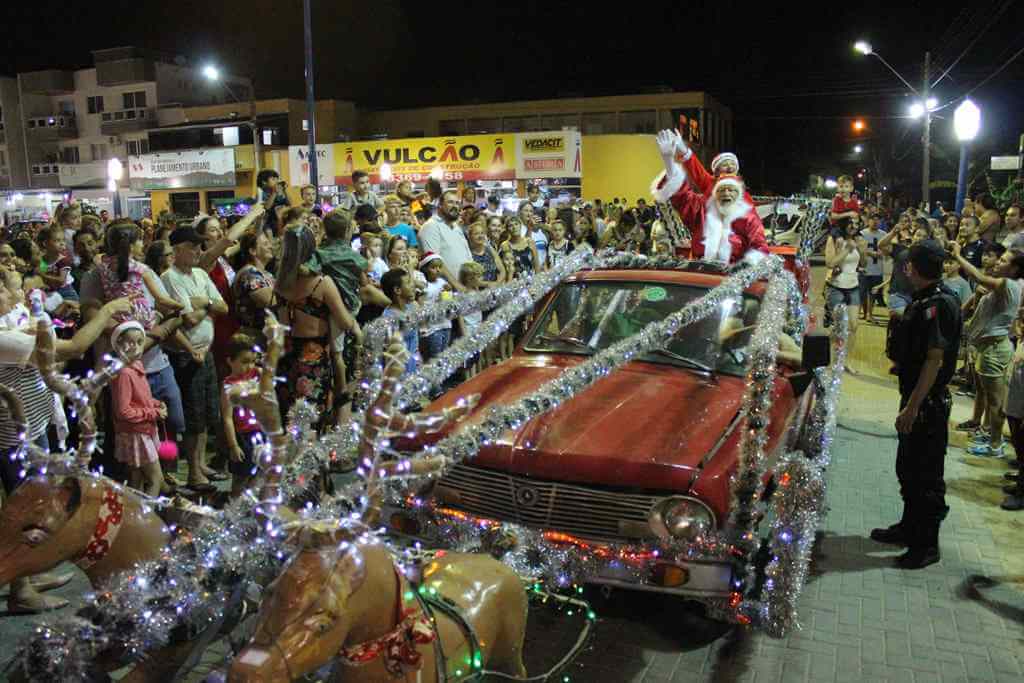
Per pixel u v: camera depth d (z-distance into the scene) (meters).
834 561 5.45
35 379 4.68
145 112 53.88
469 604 2.94
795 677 4.12
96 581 2.96
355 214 8.81
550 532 4.28
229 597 2.98
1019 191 20.69
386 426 2.31
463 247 9.54
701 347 5.46
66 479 2.84
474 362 9.32
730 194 6.78
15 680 2.97
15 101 57.25
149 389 5.79
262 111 44.66
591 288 6.04
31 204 34.50
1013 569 5.35
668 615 4.75
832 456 7.62
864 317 16.33
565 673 4.13
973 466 7.37
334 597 2.11
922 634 4.54
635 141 37.53
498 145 32.41
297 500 4.82
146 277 6.14
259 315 6.20
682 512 4.07
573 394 4.23
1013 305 7.39
